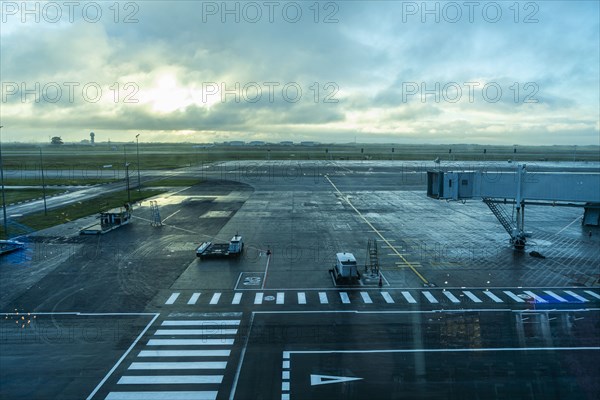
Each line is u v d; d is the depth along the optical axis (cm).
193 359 2798
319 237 6294
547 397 2383
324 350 2919
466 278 4475
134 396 2397
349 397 2377
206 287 4184
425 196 10638
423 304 3762
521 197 5675
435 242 6047
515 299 3881
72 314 3538
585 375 2609
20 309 3641
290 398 2367
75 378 2575
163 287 4181
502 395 2397
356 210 8656
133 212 8338
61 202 9506
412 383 2516
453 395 2397
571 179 5362
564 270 4772
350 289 4138
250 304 3756
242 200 9819
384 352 2894
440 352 2895
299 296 3953
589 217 7438
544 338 3111
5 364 2736
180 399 2367
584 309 3656
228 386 2489
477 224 7394
